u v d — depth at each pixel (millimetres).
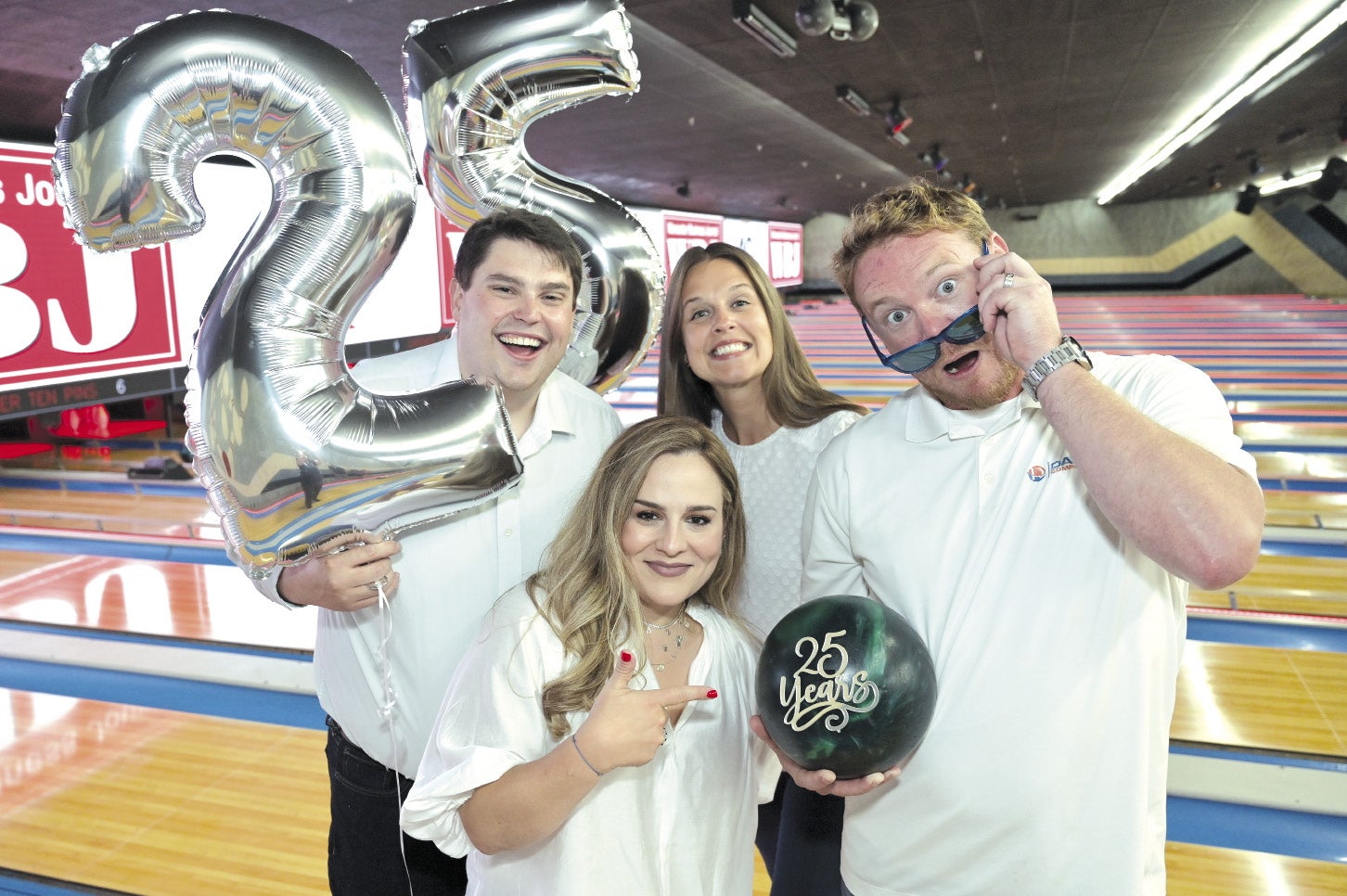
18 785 2492
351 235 1149
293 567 1252
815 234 22578
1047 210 22141
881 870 1123
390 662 1355
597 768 927
